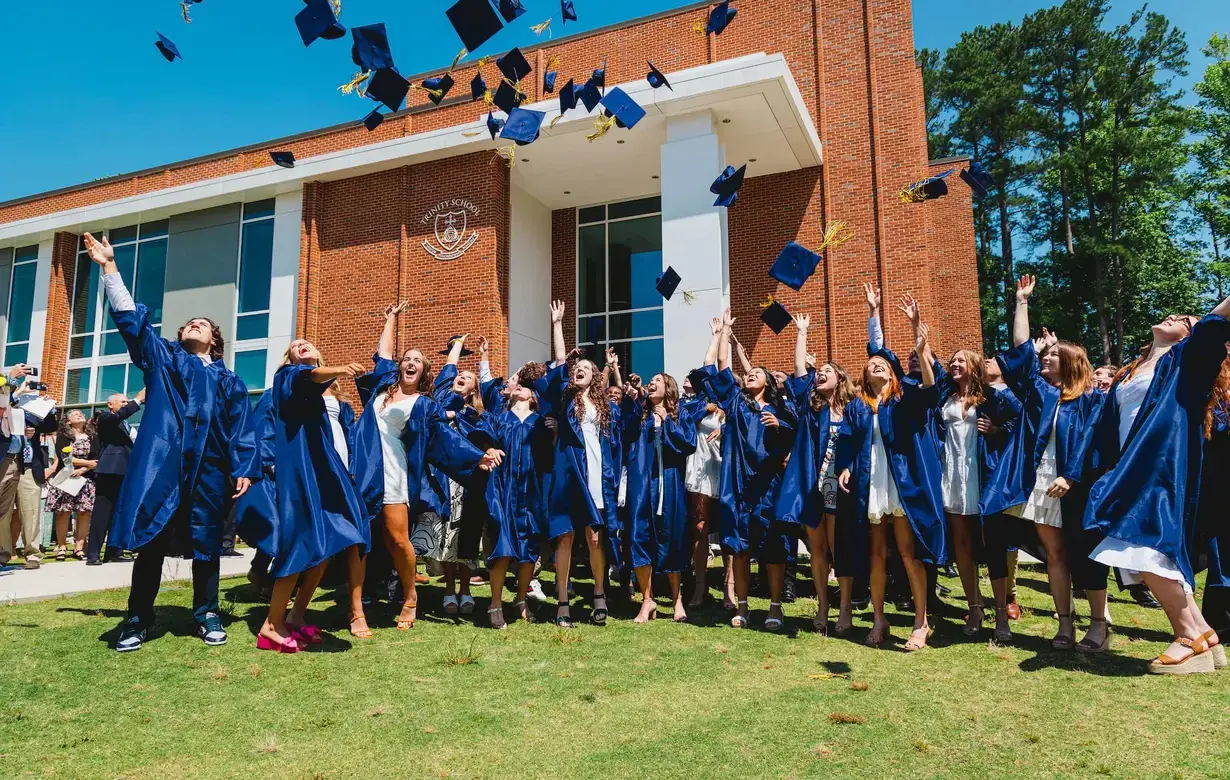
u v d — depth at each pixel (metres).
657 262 14.62
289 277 14.73
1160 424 3.78
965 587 4.74
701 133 11.27
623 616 5.47
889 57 12.87
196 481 4.17
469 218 13.23
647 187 14.33
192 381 4.21
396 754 2.84
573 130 11.95
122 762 2.71
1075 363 4.43
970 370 4.73
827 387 4.91
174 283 16.16
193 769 2.67
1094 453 4.22
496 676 3.84
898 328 12.20
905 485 4.41
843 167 12.95
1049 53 30.86
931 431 4.55
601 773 2.67
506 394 6.66
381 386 4.91
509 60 5.38
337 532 4.16
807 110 12.68
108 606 5.20
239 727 3.08
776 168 13.20
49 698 3.33
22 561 8.03
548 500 5.12
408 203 13.77
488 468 4.89
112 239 17.66
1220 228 32.69
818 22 13.35
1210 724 3.03
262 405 4.34
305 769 2.69
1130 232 30.53
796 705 3.39
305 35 4.19
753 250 13.38
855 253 12.67
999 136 31.67
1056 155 30.47
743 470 5.27
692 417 5.38
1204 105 32.84
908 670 3.95
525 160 13.10
